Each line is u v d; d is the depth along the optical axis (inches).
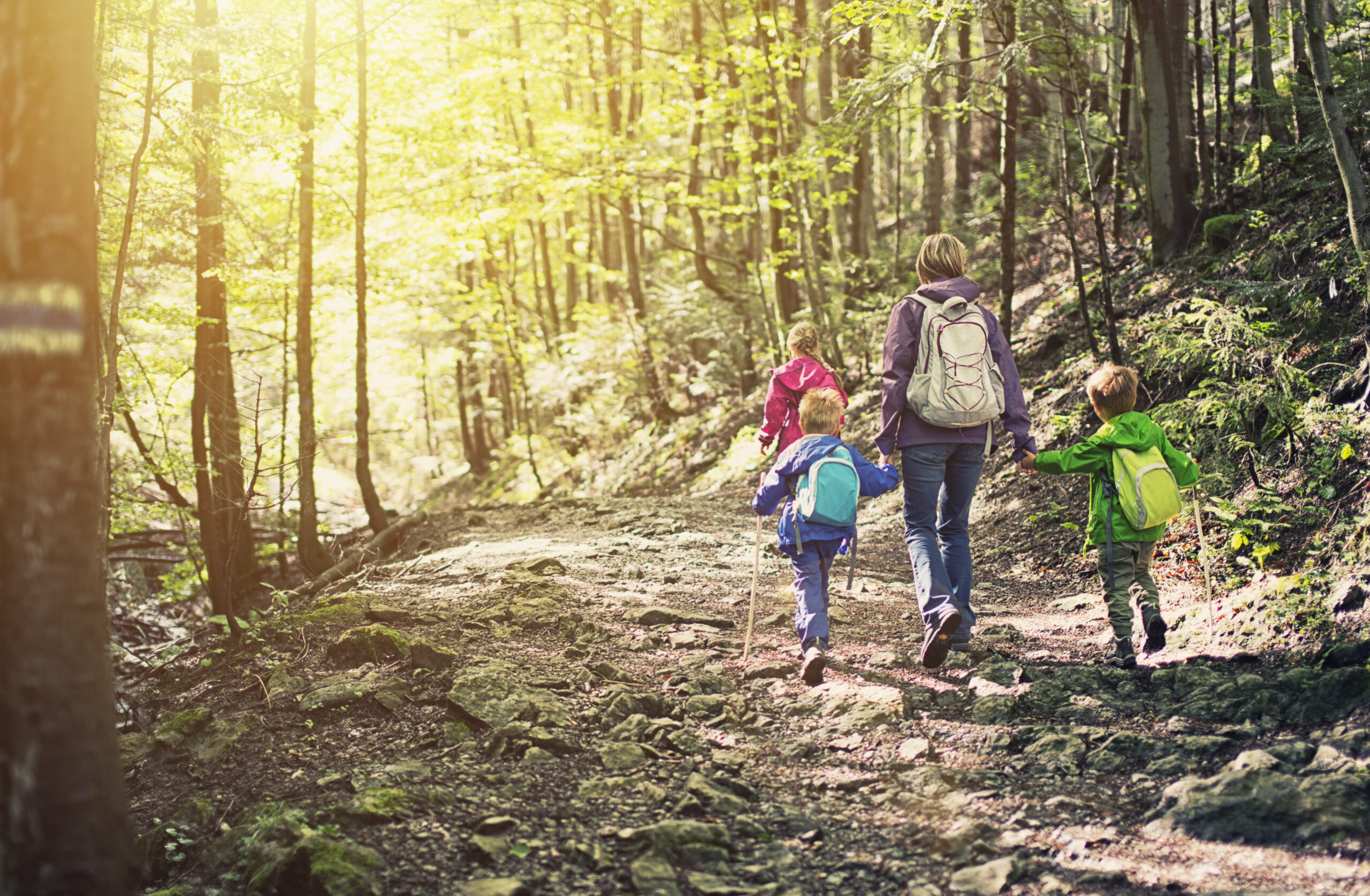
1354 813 104.5
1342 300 229.8
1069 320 361.7
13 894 77.0
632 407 662.5
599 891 102.9
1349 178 210.8
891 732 142.5
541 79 628.7
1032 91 417.4
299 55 354.3
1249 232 303.9
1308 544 180.9
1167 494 156.9
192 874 121.0
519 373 719.1
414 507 818.2
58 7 80.2
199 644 246.1
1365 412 193.2
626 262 797.2
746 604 227.1
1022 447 170.9
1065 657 175.3
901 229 550.6
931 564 166.2
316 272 448.5
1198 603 186.9
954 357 162.4
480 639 189.8
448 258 551.2
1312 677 138.5
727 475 451.5
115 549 416.2
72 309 80.4
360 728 151.6
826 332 484.4
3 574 78.4
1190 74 341.4
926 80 315.6
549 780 129.6
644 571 258.8
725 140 527.2
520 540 319.6
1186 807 111.2
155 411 410.3
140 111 317.7
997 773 127.4
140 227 308.2
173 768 149.9
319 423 452.8
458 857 110.8
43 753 77.9
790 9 514.0
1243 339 214.2
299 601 274.4
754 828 115.9
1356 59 282.4
